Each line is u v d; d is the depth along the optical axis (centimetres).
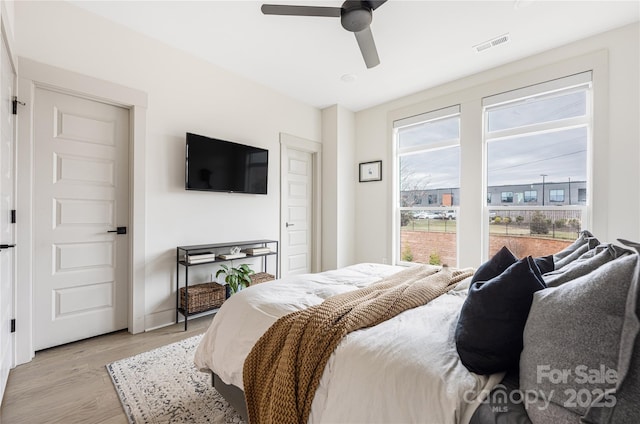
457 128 350
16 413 151
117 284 255
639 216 236
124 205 259
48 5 213
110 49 242
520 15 230
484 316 90
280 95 380
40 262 217
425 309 133
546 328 76
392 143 403
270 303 143
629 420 59
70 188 231
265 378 115
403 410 80
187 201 292
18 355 199
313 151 426
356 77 339
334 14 196
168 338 245
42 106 218
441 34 255
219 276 319
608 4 218
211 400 162
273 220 376
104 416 150
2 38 166
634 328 60
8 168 184
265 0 219
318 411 96
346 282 185
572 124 271
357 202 441
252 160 341
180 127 286
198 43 275
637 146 237
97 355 213
